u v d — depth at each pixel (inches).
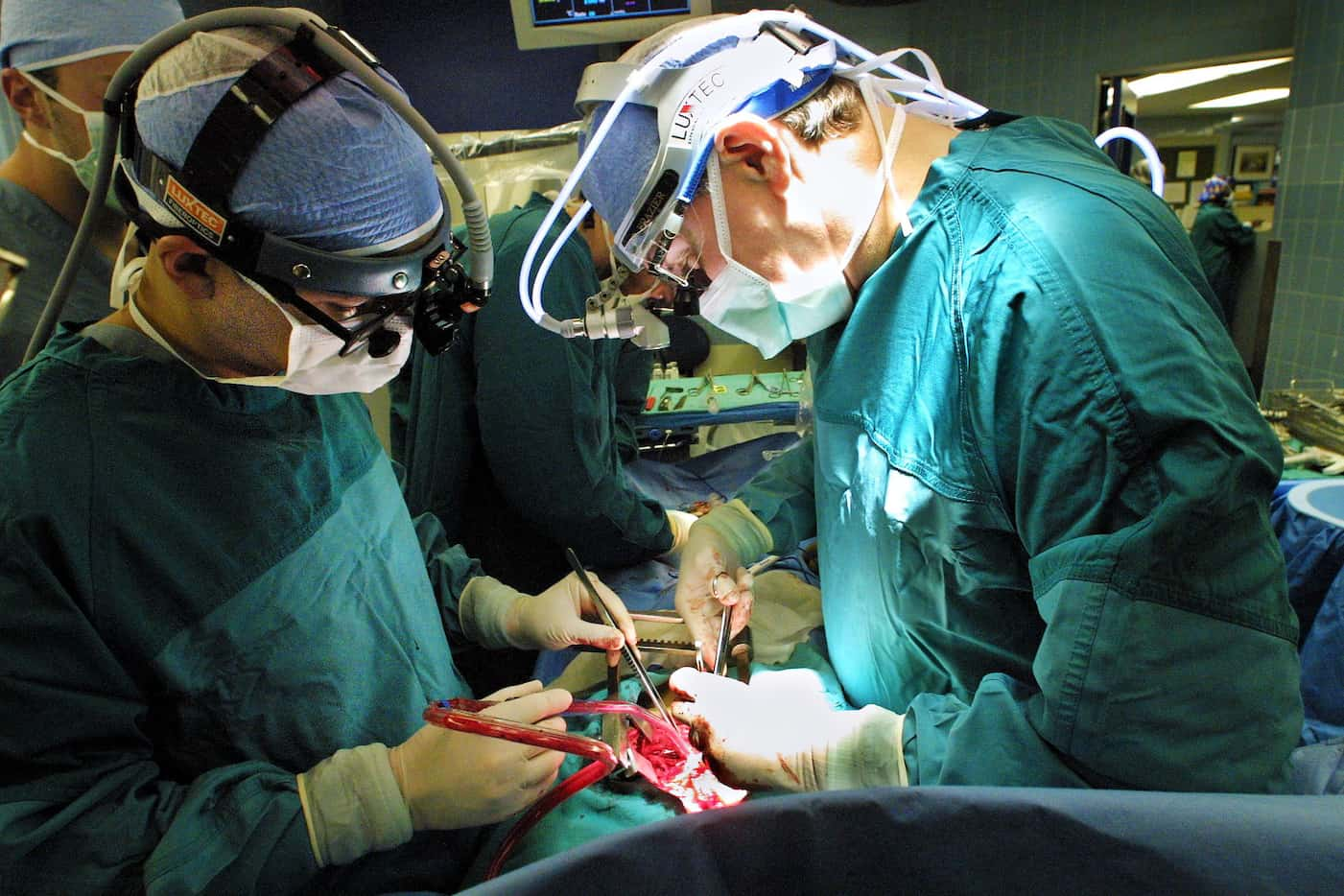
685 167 36.0
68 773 31.1
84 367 34.4
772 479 59.6
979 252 33.7
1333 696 57.0
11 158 62.1
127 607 33.1
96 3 56.4
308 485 39.4
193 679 34.8
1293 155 116.9
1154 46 135.4
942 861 16.7
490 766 34.5
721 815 16.8
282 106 28.6
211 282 31.8
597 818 40.3
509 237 65.1
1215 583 27.8
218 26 28.7
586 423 64.4
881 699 44.9
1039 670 31.0
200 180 28.9
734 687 43.6
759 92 35.7
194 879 30.4
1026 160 35.1
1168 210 33.6
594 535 67.4
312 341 32.7
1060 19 140.4
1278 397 94.1
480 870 40.0
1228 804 15.5
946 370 35.4
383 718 40.2
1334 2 106.5
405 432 86.0
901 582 39.9
